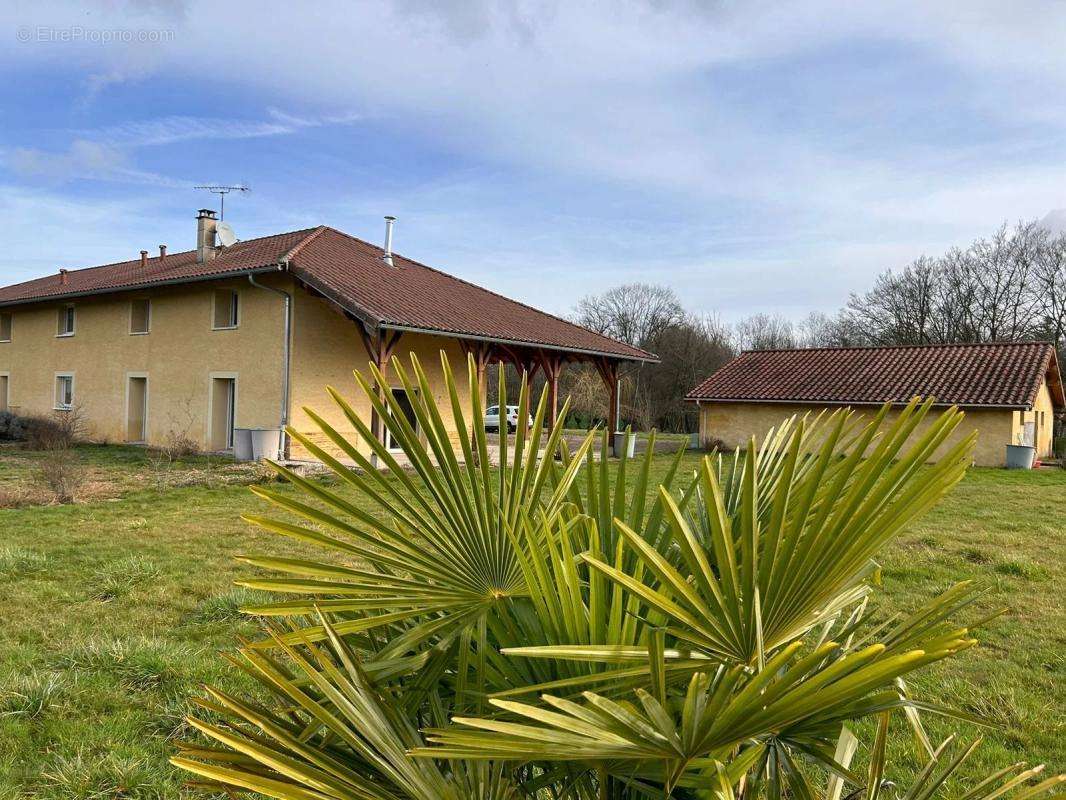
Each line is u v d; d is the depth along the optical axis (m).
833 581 1.13
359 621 1.41
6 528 8.77
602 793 1.24
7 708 3.79
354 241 22.23
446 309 17.92
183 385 19.09
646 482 1.64
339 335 17.66
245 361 17.55
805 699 0.93
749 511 1.05
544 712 0.96
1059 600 6.44
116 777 3.18
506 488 1.52
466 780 1.28
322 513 1.38
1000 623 5.75
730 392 24.00
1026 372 20.67
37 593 5.95
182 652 4.58
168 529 8.80
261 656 1.33
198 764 1.12
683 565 1.53
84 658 4.49
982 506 12.31
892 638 1.39
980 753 3.61
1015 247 35.62
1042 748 3.70
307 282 15.75
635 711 0.97
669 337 46.00
